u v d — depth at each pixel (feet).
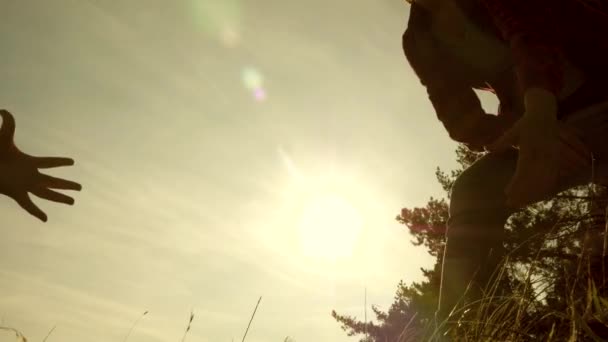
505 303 4.76
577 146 4.72
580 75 5.54
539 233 5.56
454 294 5.58
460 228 5.90
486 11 5.75
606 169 5.63
